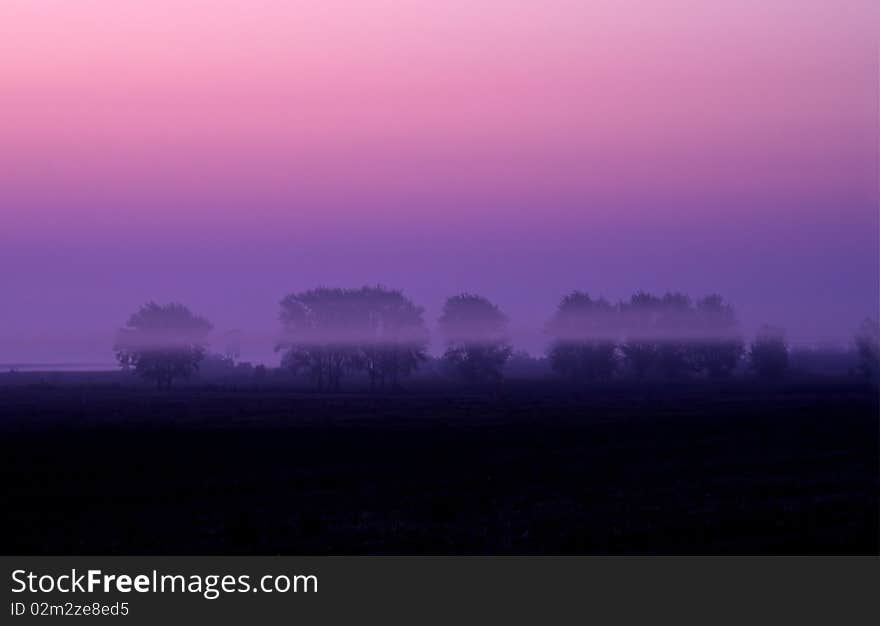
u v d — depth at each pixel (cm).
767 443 10188
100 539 4916
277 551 4578
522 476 7475
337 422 12712
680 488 6719
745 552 4478
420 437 10581
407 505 5991
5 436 10512
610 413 14712
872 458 8719
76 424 12294
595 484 6988
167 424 12294
